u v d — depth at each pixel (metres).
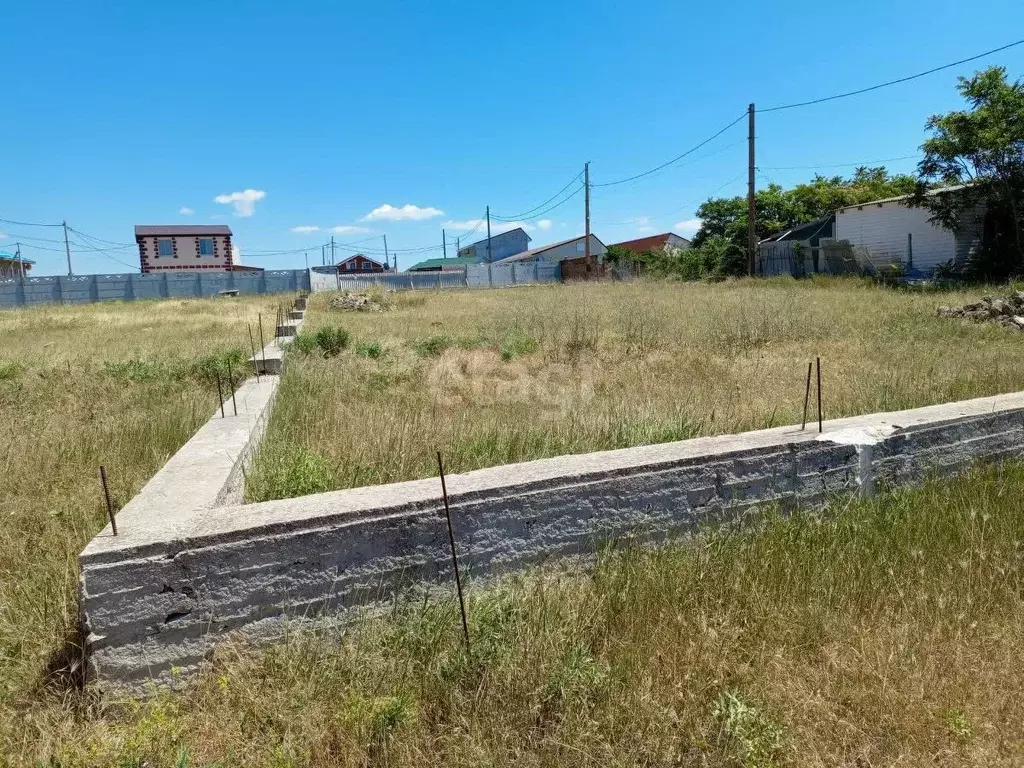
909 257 28.30
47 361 9.53
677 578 3.05
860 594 3.06
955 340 11.09
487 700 2.38
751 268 32.28
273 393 6.55
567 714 2.34
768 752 2.24
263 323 17.08
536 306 20.42
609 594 2.96
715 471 3.51
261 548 2.59
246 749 2.22
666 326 13.21
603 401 6.98
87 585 2.38
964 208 24.20
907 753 2.28
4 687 2.47
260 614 2.61
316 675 2.48
